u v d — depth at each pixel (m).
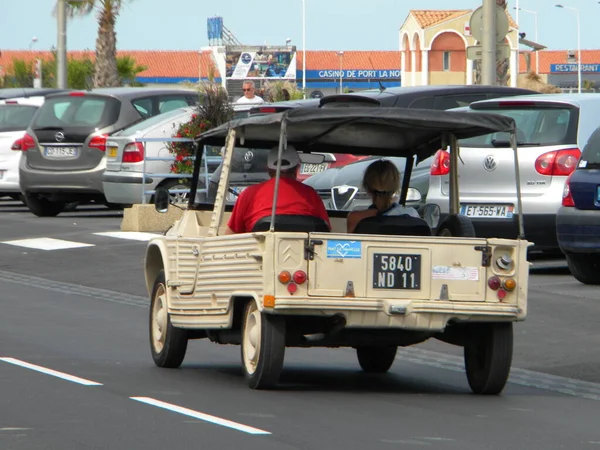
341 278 17.23
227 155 19.00
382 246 17.36
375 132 19.31
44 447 13.90
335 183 22.48
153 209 41.56
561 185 30.19
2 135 51.16
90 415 15.78
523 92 38.38
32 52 173.12
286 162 18.45
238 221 18.73
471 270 17.61
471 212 30.94
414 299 17.44
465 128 18.73
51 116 46.31
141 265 34.34
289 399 17.38
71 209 51.34
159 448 13.91
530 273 31.84
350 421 15.78
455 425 15.77
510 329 18.05
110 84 78.81
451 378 20.27
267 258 17.06
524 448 14.45
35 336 23.45
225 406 16.61
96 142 45.19
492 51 40.72
